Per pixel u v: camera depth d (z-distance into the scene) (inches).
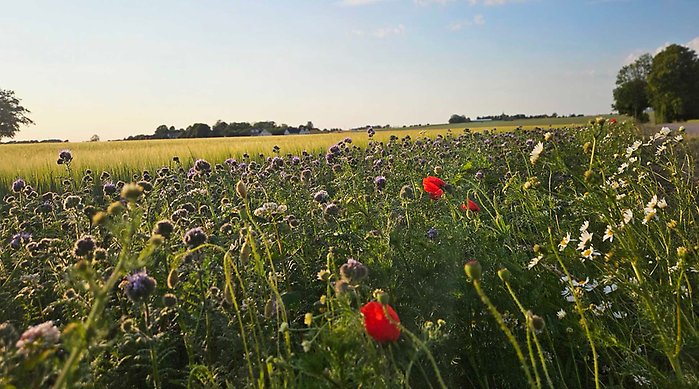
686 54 2874.0
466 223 158.2
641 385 102.4
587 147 121.5
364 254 137.0
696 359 105.2
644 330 114.8
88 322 54.4
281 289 135.3
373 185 247.9
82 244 118.9
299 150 676.1
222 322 113.0
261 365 83.3
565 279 118.8
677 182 160.4
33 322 140.4
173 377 117.9
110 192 207.2
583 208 140.7
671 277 117.0
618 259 117.6
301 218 181.5
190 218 181.3
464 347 120.4
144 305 106.8
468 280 121.0
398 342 90.0
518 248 156.5
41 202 245.6
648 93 3016.7
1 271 170.7
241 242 133.1
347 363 76.2
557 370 115.4
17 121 2829.7
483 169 323.0
